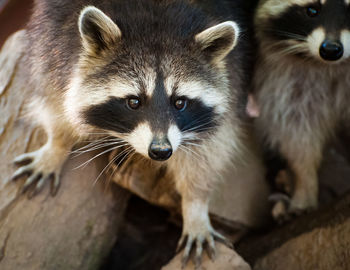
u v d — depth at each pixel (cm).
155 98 391
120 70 397
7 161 471
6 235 446
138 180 505
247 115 557
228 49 418
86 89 407
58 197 475
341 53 468
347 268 425
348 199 476
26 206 461
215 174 462
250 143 577
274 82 529
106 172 499
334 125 568
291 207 560
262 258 497
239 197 558
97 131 436
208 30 407
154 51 398
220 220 545
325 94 532
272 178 591
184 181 460
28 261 451
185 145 435
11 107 496
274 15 507
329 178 648
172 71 397
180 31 412
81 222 486
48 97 444
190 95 405
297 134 547
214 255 444
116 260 598
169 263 452
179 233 605
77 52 412
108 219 510
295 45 498
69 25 425
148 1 425
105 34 395
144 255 601
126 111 399
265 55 524
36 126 491
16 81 508
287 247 486
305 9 487
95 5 424
